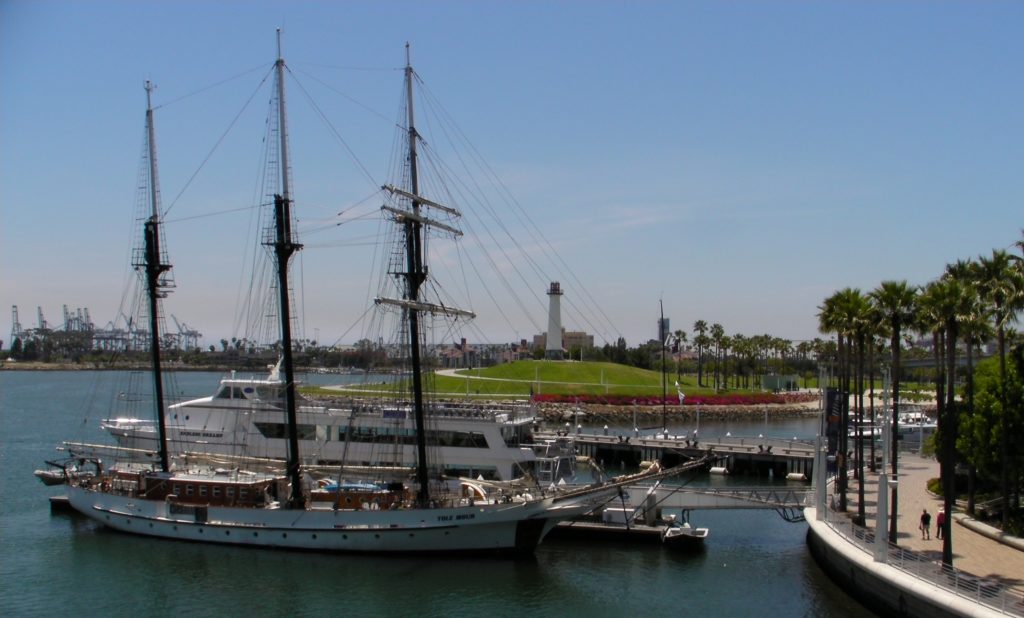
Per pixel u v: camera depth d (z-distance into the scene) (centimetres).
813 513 6300
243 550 6356
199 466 7581
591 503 6275
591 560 6169
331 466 7231
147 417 17275
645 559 6209
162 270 7575
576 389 19038
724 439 12031
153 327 7519
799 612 5116
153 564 6041
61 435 13950
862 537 5347
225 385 8325
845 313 7000
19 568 5956
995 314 5741
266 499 6525
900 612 4612
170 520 6562
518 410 8319
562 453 7894
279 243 6844
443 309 7119
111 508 6838
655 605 5281
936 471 8988
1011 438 5988
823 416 6347
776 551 6469
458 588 5581
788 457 10594
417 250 7050
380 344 7831
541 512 6084
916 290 5922
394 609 5241
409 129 6975
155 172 7606
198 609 5231
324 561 6103
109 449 8212
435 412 7669
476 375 19662
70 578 5756
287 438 7306
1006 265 5569
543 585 5638
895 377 5819
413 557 6175
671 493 6894
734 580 5731
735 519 7694
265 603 5328
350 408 8056
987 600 4066
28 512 7569
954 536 5806
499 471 7519
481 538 6144
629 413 17638
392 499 6375
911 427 13412
